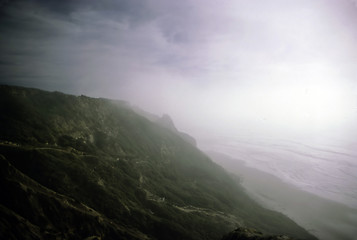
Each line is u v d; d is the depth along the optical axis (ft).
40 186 199.62
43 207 179.01
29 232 155.74
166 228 242.37
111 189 261.65
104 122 471.62
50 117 355.15
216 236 261.44
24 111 332.80
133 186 298.97
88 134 383.65
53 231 170.50
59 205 187.01
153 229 238.68
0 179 177.37
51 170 230.48
